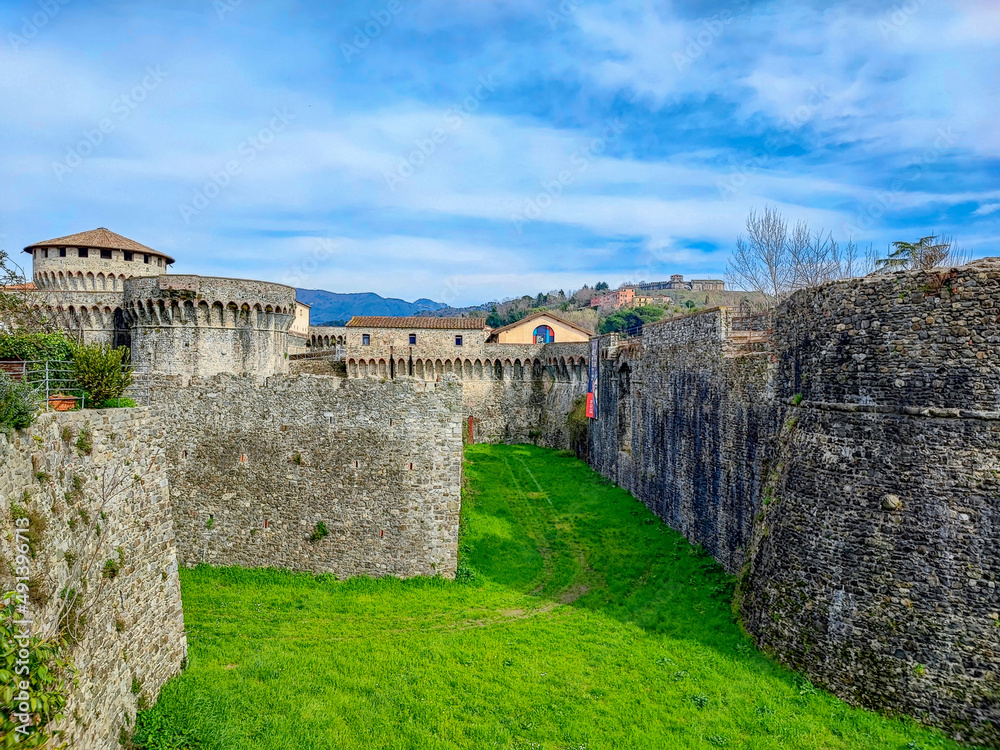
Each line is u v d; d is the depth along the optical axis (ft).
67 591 39.19
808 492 58.18
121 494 49.08
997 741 44.93
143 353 132.87
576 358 214.07
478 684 56.59
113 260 171.32
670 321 110.42
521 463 183.73
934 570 49.29
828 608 53.83
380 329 234.58
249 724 50.06
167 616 55.21
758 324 109.81
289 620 71.82
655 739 47.75
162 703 50.75
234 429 87.56
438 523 83.71
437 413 83.61
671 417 108.78
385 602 77.00
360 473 84.58
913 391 52.29
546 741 48.39
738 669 56.75
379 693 55.21
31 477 38.34
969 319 50.01
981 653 46.55
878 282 55.11
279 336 144.25
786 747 45.96
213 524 87.86
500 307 577.84
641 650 62.59
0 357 68.44
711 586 77.71
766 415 73.46
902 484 51.85
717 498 87.66
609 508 123.34
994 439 48.44
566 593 80.94
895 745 45.44
